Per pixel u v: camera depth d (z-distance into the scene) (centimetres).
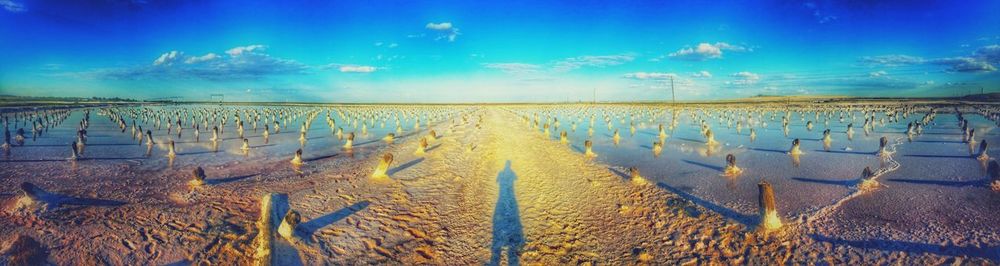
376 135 3322
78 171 1534
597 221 980
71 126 3941
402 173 1516
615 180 1391
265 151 2238
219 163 1789
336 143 2670
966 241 782
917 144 2239
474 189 1301
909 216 933
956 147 2089
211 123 4750
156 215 943
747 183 1313
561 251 818
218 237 826
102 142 2556
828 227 874
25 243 700
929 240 792
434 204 1116
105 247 759
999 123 3400
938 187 1198
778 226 872
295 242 805
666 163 1733
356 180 1391
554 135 3086
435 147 2295
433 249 826
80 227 845
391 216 1004
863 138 2627
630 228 927
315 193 1193
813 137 2722
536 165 1712
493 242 866
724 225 908
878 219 917
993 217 909
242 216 958
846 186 1237
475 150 2156
